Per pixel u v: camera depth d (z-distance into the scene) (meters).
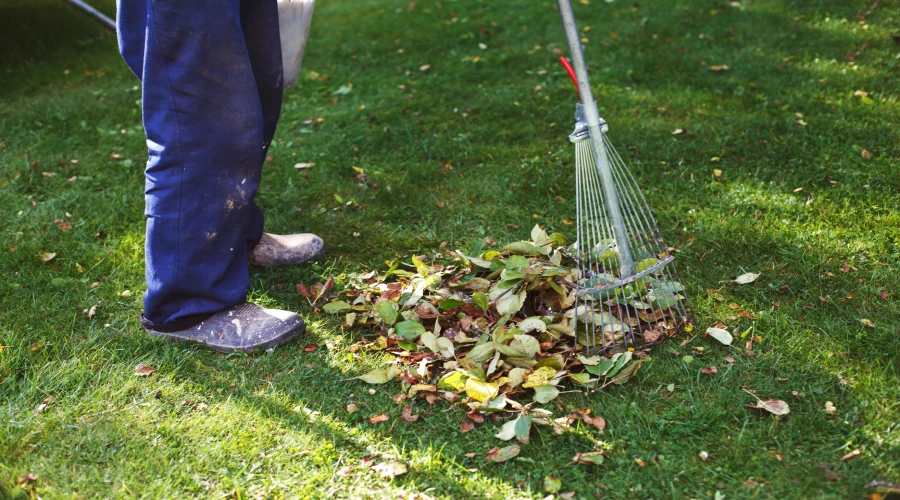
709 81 4.48
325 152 4.06
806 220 3.10
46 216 3.48
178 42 2.17
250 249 3.00
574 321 2.36
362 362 2.46
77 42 5.88
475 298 2.53
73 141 4.30
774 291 2.67
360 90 4.93
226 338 2.52
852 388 2.17
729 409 2.14
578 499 1.90
